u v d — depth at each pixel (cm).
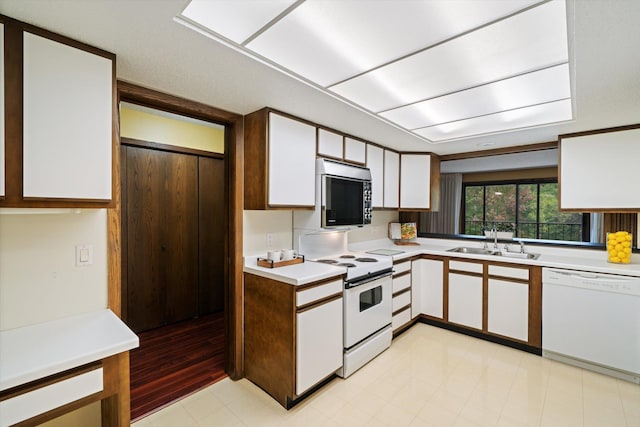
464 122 264
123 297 309
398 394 217
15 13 115
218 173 385
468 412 198
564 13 120
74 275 158
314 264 246
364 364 256
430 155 377
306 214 266
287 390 201
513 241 351
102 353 122
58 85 129
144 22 122
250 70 165
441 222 536
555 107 227
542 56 155
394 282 306
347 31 134
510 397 214
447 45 146
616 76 168
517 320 287
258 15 121
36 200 124
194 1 111
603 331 245
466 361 264
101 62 141
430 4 117
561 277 263
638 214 276
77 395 119
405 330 333
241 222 239
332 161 264
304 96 202
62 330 141
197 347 291
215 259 385
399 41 142
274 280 212
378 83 186
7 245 141
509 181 502
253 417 193
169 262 343
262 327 222
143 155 320
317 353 213
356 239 355
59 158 129
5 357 115
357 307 247
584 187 281
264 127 221
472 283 315
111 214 169
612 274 241
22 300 144
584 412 197
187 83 180
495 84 188
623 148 263
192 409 201
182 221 353
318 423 188
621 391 221
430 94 204
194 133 356
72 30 127
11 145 118
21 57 120
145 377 239
